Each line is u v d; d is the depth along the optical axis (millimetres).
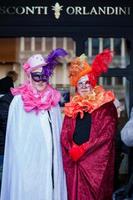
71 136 5773
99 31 7199
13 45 7270
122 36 7199
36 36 7234
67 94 7098
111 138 5781
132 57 7180
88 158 5727
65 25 7211
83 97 5840
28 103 5633
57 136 5730
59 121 5805
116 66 7184
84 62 5859
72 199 5734
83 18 7195
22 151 5605
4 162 5719
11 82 7156
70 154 5699
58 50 5762
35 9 7207
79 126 5789
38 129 5625
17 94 5738
